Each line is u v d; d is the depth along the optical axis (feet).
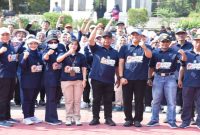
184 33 41.81
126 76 38.37
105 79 38.45
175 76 39.55
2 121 37.86
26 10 140.67
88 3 122.93
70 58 38.47
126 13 120.37
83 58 38.96
